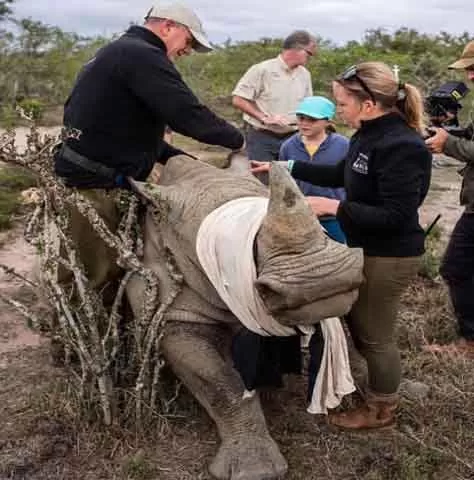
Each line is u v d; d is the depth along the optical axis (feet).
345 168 13.75
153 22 14.83
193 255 13.38
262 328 12.38
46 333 15.16
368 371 14.28
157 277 13.84
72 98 14.85
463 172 17.15
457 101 17.17
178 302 13.67
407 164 12.62
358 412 14.34
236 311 12.46
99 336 14.28
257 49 89.45
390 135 12.78
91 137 14.56
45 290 14.32
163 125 15.30
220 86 75.66
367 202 13.20
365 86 12.77
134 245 14.44
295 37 23.99
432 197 34.94
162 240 13.89
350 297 11.94
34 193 15.72
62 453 13.52
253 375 12.68
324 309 11.75
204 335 13.69
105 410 13.85
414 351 17.58
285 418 14.70
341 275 11.64
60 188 13.51
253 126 24.59
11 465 13.14
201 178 14.48
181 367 13.53
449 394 15.49
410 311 19.74
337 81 13.14
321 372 12.66
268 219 11.76
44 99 72.33
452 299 17.72
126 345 14.64
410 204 12.73
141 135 14.78
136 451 13.53
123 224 14.35
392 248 13.17
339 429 14.37
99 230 13.52
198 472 13.11
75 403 14.17
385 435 14.21
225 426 13.17
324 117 18.45
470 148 15.70
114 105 14.37
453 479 13.06
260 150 24.50
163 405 14.35
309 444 13.92
